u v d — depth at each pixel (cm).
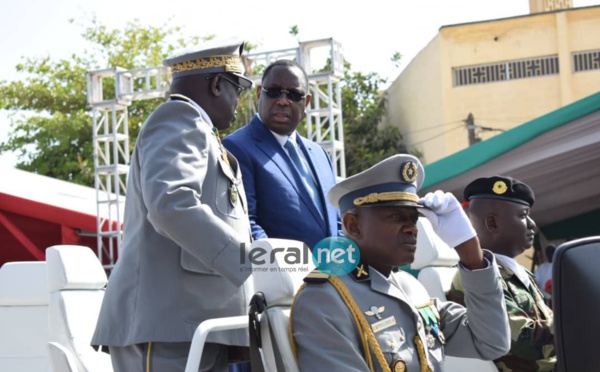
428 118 2325
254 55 1434
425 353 300
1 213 1362
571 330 208
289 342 288
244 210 330
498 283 317
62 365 359
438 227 311
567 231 1323
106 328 312
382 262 304
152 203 289
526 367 414
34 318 454
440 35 2258
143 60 2605
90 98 1542
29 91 2492
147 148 303
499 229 437
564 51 2198
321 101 1948
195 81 329
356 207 304
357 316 290
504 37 2233
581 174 1059
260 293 293
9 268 456
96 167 1529
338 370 278
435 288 429
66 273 391
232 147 400
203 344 278
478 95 2242
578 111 938
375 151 2402
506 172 995
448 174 991
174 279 304
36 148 2411
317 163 423
